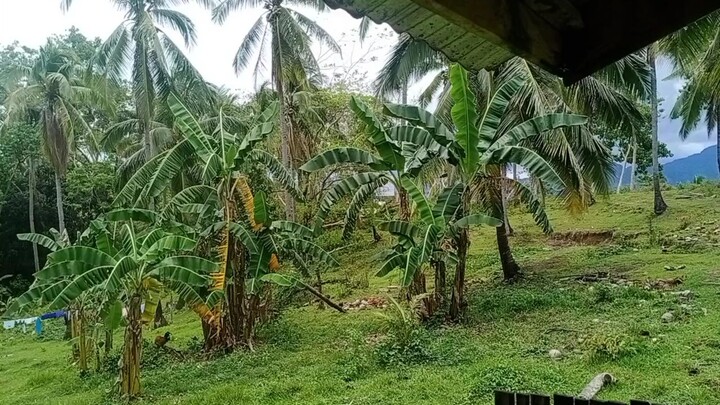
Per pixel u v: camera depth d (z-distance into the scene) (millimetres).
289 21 14875
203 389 7680
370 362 7469
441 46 1480
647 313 8070
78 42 30469
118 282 7426
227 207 9789
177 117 9648
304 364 8164
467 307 9664
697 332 6867
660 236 13875
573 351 6945
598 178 11523
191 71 16609
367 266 16953
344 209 17609
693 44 9484
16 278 26719
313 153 17516
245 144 9531
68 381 9695
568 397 3252
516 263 13195
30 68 23094
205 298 9203
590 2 1527
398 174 9586
